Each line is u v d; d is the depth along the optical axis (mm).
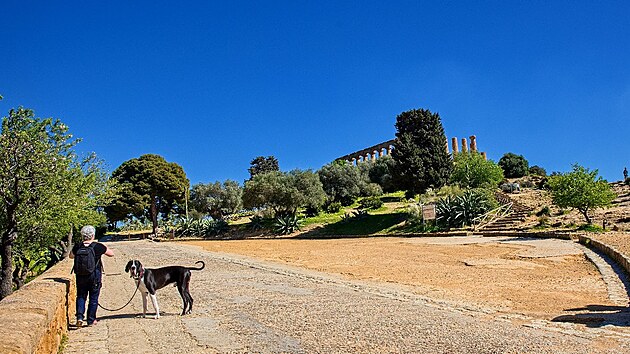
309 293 12570
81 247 8750
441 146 50406
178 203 69125
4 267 14094
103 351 7047
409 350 6820
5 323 4902
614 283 12711
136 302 11609
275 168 117312
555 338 7312
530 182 53812
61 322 7457
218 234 55375
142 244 45844
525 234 27312
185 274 10023
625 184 43156
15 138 14008
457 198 36375
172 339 7738
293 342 7414
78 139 15594
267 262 22047
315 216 53875
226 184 72125
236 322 8984
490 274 15383
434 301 11062
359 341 7367
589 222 26875
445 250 23562
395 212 44812
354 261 21000
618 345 6832
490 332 7785
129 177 64125
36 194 14859
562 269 15695
